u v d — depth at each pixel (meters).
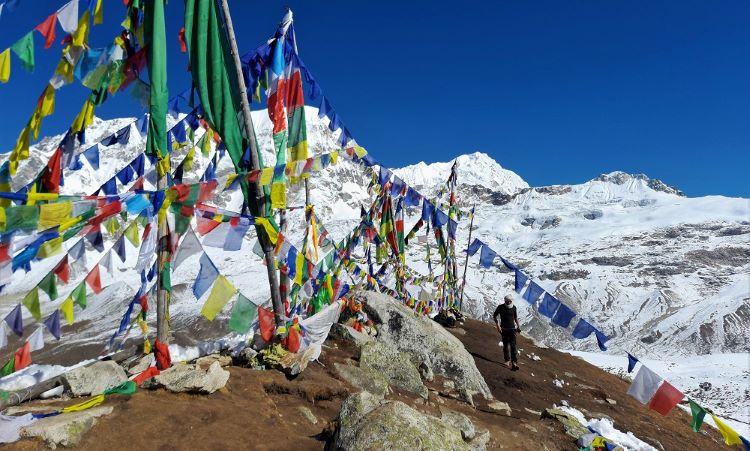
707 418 19.34
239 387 7.84
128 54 7.50
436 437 6.09
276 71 9.54
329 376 9.29
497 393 12.45
